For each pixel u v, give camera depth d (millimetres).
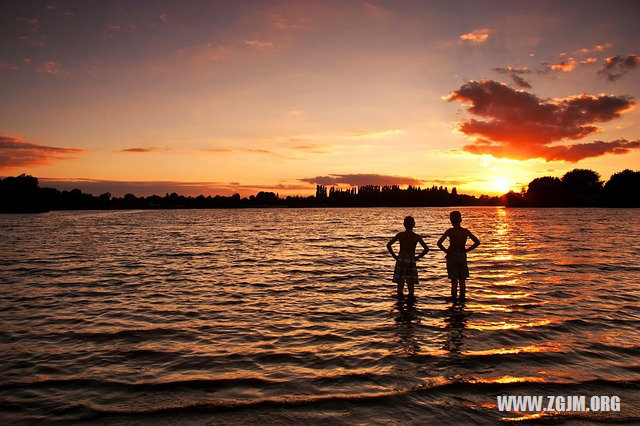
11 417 4348
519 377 5258
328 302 9719
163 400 4711
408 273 10227
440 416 4289
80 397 4816
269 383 5152
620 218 69125
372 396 4746
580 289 10859
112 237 32594
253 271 14672
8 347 6621
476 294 10391
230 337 7094
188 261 17516
